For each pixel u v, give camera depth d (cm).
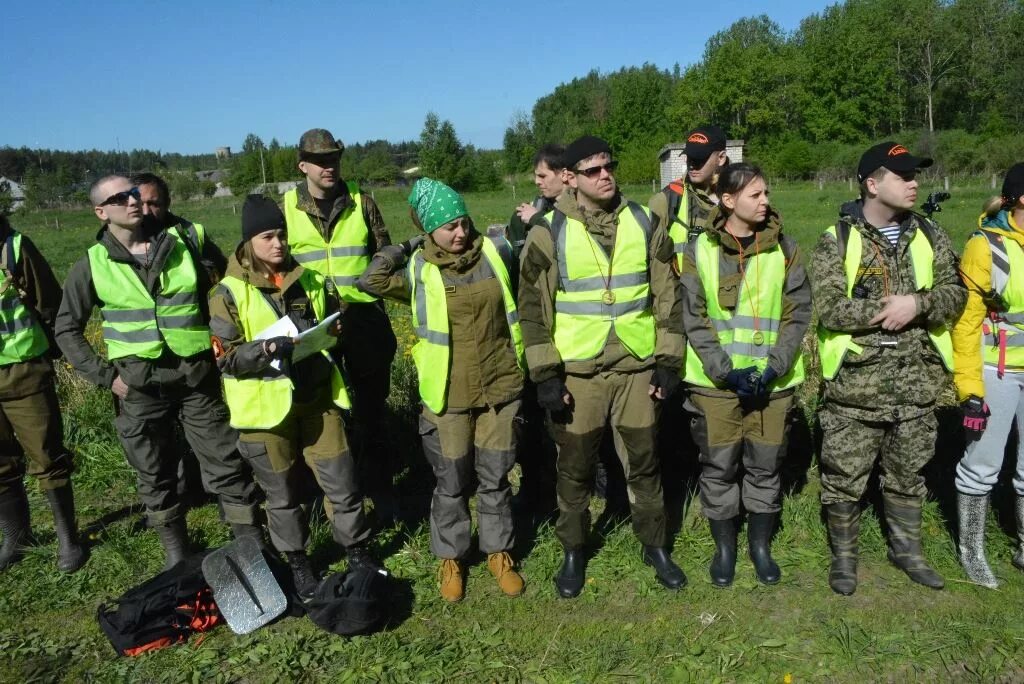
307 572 398
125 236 403
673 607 386
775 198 3894
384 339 486
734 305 378
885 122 7288
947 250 369
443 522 398
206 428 416
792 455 529
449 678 342
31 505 532
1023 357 365
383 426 529
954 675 331
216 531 491
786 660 344
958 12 6944
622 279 370
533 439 480
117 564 447
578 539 398
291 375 365
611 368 377
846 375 375
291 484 388
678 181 471
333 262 456
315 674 350
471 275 376
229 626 382
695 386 391
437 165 6556
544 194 471
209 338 416
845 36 7094
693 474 517
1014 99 6294
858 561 409
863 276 363
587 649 356
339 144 439
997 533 426
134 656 368
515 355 389
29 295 435
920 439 376
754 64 7494
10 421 441
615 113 8369
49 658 372
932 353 369
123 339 404
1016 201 354
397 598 404
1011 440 482
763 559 404
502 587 403
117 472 570
